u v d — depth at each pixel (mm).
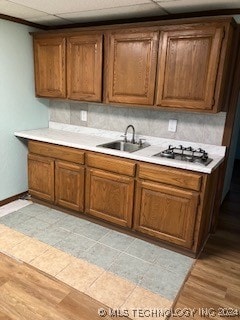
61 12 2592
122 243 2531
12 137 3197
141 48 2410
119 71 2584
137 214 2525
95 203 2758
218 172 2578
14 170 3301
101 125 3230
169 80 2355
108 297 1855
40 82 3180
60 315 1685
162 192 2336
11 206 3188
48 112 3635
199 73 2213
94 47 2645
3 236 2518
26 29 3068
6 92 3014
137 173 2447
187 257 2379
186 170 2205
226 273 2182
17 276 2002
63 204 3006
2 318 1643
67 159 2840
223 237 2760
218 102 2209
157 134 2881
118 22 2803
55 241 2488
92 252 2357
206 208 2348
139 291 1928
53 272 2068
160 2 2156
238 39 2279
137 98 2553
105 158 2582
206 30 2094
